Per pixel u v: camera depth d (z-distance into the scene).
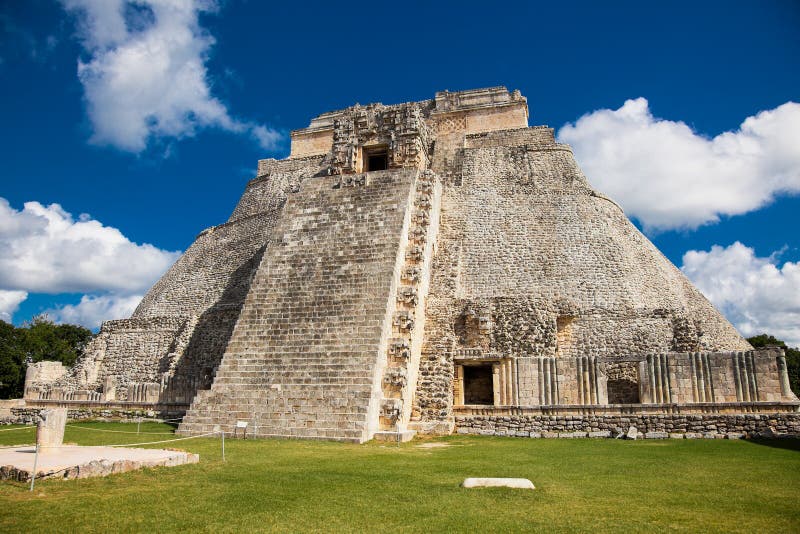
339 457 13.48
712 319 30.36
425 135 32.12
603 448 15.55
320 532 7.28
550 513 8.17
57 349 52.75
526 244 29.94
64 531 7.22
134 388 25.34
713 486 10.16
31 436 18.31
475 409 20.73
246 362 19.92
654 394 19.55
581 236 30.20
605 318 26.28
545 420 19.52
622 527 7.51
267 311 21.52
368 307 20.64
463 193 33.25
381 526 7.52
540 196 32.56
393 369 19.36
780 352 18.75
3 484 9.57
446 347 22.66
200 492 9.31
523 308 24.94
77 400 26.33
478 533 7.24
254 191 42.34
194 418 18.61
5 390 47.41
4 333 49.84
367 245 23.20
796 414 17.56
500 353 22.06
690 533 7.29
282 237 24.45
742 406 18.52
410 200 25.38
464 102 40.31
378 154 31.84
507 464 12.58
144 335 32.78
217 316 30.75
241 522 7.67
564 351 25.80
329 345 19.77
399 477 10.82
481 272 28.75
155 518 7.80
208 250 39.28
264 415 18.08
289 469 11.59
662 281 30.20
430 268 27.28
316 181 26.84
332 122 44.34
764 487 10.11
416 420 20.47
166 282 38.88
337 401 17.91
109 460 10.67
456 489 9.70
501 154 35.72
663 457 13.75
